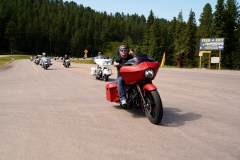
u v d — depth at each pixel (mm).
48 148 4215
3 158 3824
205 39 35969
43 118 6195
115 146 4285
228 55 54688
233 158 3781
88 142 4492
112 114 6633
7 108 7363
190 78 16328
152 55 85500
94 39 188500
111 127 5422
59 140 4602
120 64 6574
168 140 4574
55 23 177500
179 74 20266
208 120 5957
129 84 6137
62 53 171250
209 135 4844
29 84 13836
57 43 166875
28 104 7980
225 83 13156
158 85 12820
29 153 4012
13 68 32906
